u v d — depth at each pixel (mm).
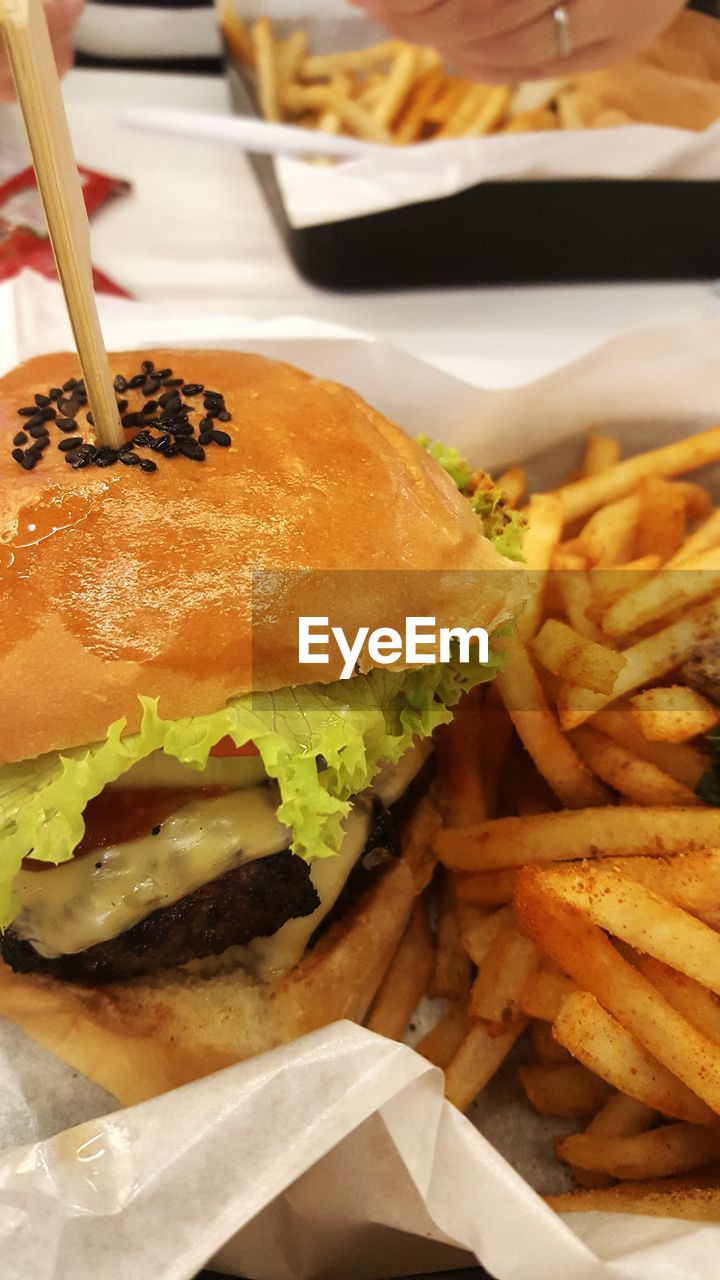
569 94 348
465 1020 206
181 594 160
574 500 250
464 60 339
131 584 159
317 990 187
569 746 212
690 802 201
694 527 264
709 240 364
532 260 363
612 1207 169
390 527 179
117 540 162
